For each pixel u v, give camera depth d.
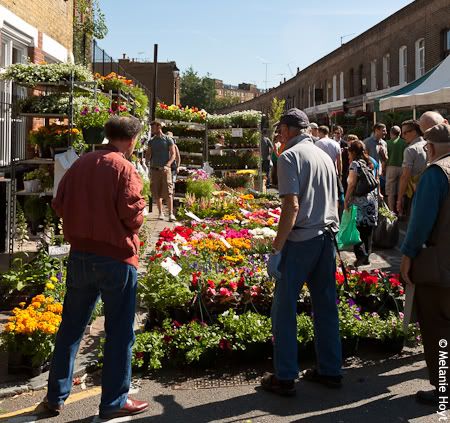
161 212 13.29
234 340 5.23
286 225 4.47
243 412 4.29
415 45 30.66
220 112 99.38
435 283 4.27
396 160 12.56
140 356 5.02
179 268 5.71
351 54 41.91
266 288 6.09
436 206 4.25
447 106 17.75
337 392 4.67
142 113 14.29
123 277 4.12
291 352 4.57
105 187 4.07
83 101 8.53
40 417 4.22
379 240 10.70
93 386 4.77
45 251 6.78
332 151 10.66
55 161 7.48
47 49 13.73
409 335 5.68
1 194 8.27
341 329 5.40
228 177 18.30
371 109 32.91
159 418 4.20
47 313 4.92
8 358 4.91
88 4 19.44
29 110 8.51
